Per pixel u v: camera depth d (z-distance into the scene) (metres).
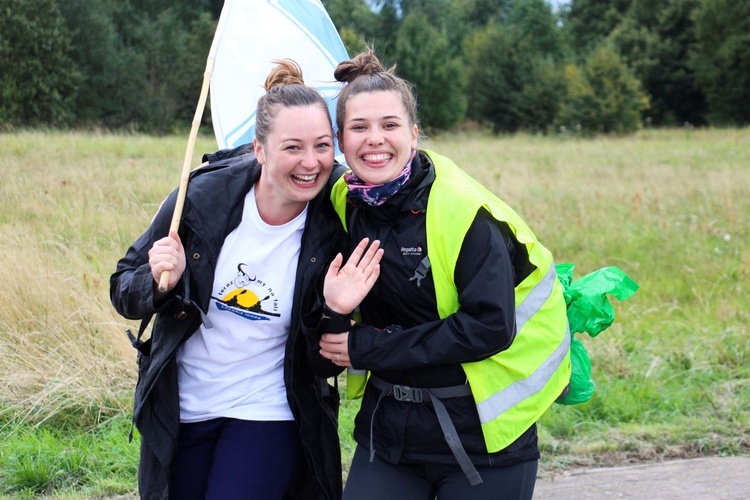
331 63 3.81
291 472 3.02
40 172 12.42
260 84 3.74
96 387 5.08
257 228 2.83
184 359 2.97
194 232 2.78
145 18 35.06
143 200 10.65
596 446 4.93
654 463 4.80
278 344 2.97
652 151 21.73
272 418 2.95
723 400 5.56
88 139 18.69
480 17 70.06
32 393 5.10
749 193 12.78
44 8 29.66
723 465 4.75
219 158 3.14
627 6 50.84
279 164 2.70
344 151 2.75
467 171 15.23
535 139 29.00
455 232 2.61
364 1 45.75
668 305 7.39
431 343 2.60
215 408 2.95
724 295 7.73
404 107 2.68
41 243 7.50
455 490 2.76
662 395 5.55
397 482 2.81
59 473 4.40
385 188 2.65
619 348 6.19
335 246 2.88
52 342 5.49
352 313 2.95
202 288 2.79
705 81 41.09
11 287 5.86
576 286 3.12
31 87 29.11
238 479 2.89
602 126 31.81
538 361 2.73
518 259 2.73
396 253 2.70
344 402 5.41
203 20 35.69
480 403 2.66
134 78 32.75
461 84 36.47
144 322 2.98
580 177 15.21
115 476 4.43
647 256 9.10
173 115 34.34
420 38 36.59
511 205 11.83
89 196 10.36
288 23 3.76
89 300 5.89
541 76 37.72
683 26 43.91
